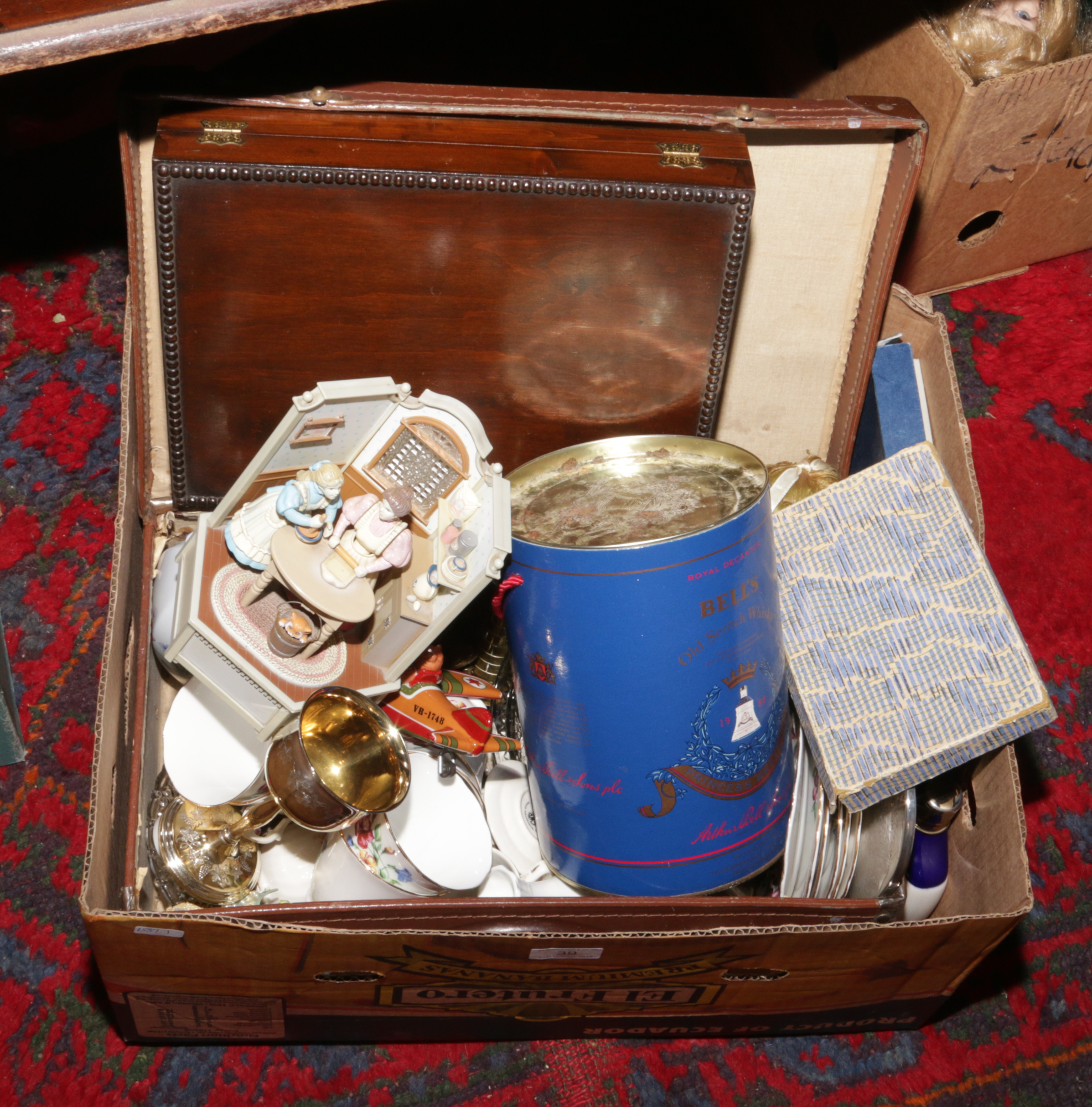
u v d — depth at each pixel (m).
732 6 2.95
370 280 1.63
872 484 1.74
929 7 2.30
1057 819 2.10
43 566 2.12
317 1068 1.76
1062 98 2.20
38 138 2.49
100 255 2.44
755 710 1.56
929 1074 1.85
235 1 1.42
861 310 1.95
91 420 2.27
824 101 1.76
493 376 1.77
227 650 1.50
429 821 1.61
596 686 1.49
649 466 1.67
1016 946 1.96
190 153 1.51
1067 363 2.62
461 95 1.65
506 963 1.50
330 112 1.60
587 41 2.88
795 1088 1.82
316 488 1.46
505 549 1.49
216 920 1.34
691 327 1.74
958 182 2.32
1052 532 2.39
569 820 1.65
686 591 1.42
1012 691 1.59
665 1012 1.72
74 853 1.88
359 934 1.38
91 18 1.39
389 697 1.67
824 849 1.70
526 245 1.62
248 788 1.63
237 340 1.68
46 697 2.00
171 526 1.91
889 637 1.67
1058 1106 1.84
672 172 1.60
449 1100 1.76
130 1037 1.68
